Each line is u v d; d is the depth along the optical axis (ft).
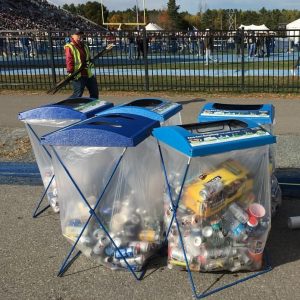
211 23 296.92
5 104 38.32
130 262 11.76
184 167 10.78
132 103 14.78
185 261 11.23
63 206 12.32
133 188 11.69
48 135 11.28
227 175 10.89
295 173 18.29
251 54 57.82
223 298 10.74
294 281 11.35
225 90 43.42
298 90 41.96
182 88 45.52
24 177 19.35
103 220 11.82
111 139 10.87
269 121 13.16
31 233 14.34
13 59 68.18
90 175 11.73
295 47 64.85
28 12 174.19
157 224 12.14
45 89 46.88
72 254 12.92
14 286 11.49
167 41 54.03
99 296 10.98
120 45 53.11
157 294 10.98
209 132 10.87
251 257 11.44
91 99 15.88
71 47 30.94
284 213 15.21
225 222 11.04
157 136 11.09
